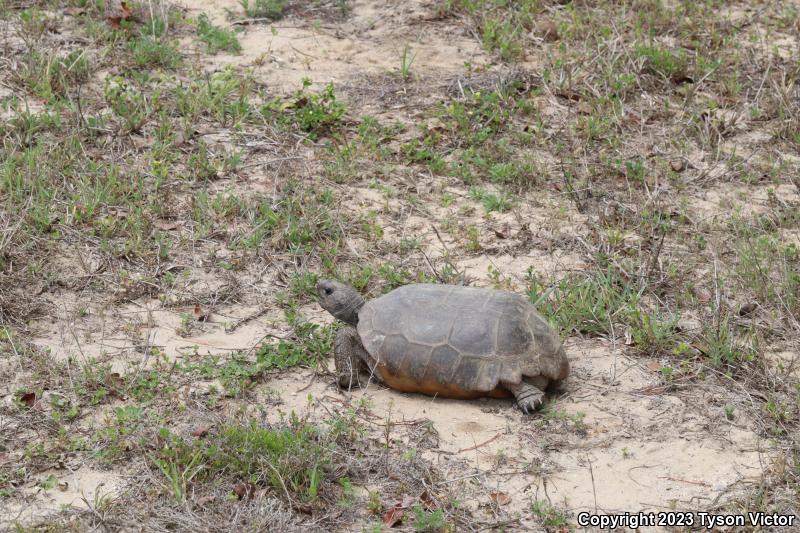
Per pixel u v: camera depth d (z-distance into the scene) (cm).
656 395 577
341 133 902
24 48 982
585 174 850
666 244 758
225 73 966
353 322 595
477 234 760
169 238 728
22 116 840
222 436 507
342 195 806
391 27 1122
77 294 657
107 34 1013
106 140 840
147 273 683
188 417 534
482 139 896
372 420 543
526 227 772
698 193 839
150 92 927
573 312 646
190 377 573
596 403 568
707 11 1148
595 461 518
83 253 698
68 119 863
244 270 702
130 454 505
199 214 745
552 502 488
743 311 665
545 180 846
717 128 924
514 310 562
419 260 727
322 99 936
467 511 480
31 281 659
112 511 463
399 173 848
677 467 515
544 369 548
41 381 560
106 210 750
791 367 591
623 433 541
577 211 806
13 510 464
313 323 639
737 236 752
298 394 568
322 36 1092
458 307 563
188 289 673
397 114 942
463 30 1116
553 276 693
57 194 759
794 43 1102
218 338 622
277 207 775
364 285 680
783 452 524
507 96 962
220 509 468
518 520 475
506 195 818
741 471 511
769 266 703
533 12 1141
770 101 973
